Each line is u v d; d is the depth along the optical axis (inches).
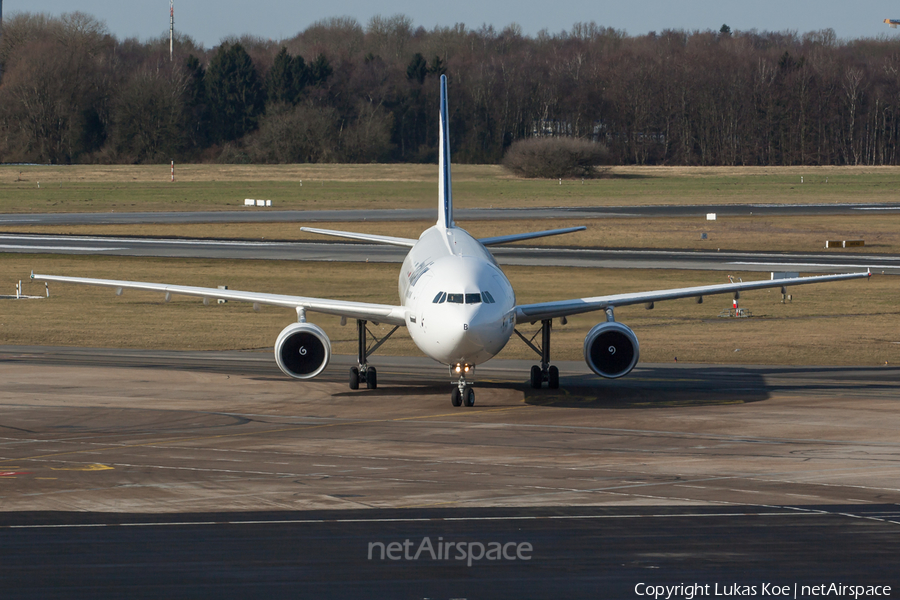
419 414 3786.9
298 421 3619.6
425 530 2107.5
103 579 1770.4
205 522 2166.6
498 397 4220.0
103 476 2657.5
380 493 2458.2
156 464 2829.7
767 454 2989.7
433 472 2721.5
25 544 1988.2
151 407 3900.1
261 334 6437.0
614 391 4375.0
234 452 3021.7
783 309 7490.2
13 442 3179.1
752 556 1924.2
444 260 3983.8
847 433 3351.4
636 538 2048.5
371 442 3198.8
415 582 1764.3
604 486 2541.8
